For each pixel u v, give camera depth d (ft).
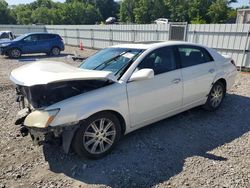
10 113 18.06
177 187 9.95
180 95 14.64
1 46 53.67
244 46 33.91
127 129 12.78
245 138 13.82
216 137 13.97
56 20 260.01
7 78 31.04
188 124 15.61
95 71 12.24
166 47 14.39
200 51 16.37
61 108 10.55
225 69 17.61
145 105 13.03
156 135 14.21
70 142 11.04
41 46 57.06
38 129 10.39
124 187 10.05
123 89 12.10
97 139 11.75
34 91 11.16
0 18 236.22
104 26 65.72
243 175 10.56
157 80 13.35
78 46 82.17
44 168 11.36
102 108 11.41
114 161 11.76
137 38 54.19
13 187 10.18
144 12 253.44
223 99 18.83
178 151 12.55
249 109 18.15
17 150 12.85
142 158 11.96
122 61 13.38
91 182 10.37
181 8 222.07
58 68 12.41
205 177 10.48
